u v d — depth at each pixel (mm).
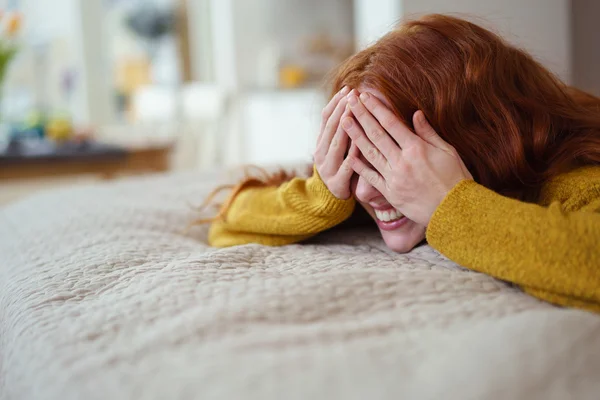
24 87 4160
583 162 737
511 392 439
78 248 852
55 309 612
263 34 4590
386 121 661
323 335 508
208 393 437
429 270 634
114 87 4574
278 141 4297
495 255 590
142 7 4652
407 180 646
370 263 684
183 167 3436
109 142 2777
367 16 2578
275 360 467
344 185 741
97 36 4441
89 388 463
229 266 685
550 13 2531
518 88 755
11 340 596
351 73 742
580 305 555
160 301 583
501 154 704
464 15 955
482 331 500
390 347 488
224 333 517
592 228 557
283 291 579
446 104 690
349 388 438
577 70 2633
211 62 4992
